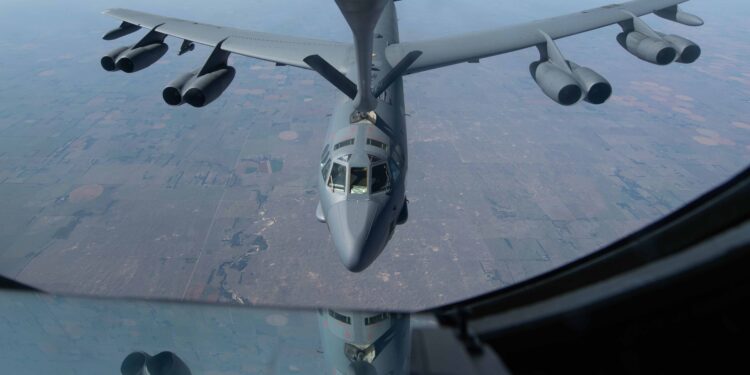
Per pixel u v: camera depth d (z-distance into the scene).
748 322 4.57
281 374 9.35
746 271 4.78
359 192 20.50
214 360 9.33
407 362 7.21
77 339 9.80
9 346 9.48
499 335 6.41
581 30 32.62
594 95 28.36
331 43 34.31
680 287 5.05
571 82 27.33
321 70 24.22
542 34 32.25
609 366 5.03
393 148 22.36
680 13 34.06
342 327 10.38
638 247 5.61
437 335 7.22
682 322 4.87
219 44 32.72
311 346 10.00
